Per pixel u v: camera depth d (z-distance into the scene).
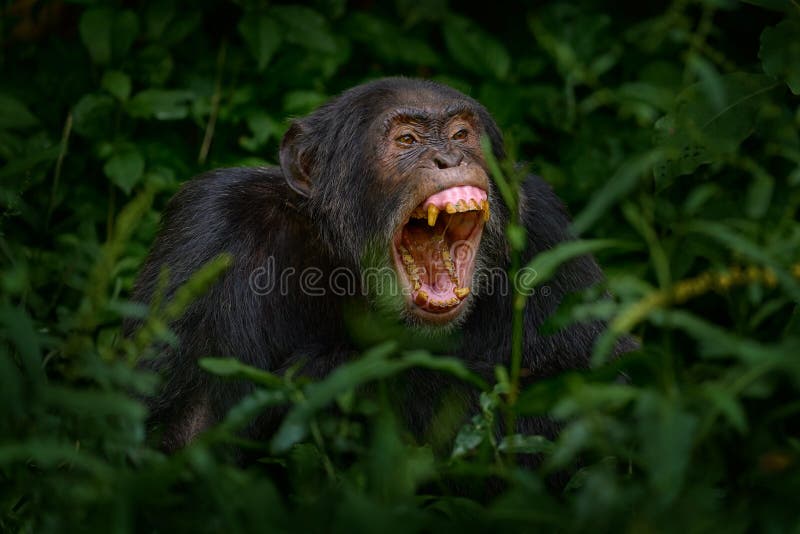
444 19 23.27
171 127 22.30
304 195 16.33
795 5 14.18
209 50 23.06
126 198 20.64
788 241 9.96
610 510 8.45
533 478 8.88
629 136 20.83
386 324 15.67
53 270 17.55
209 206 16.00
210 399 14.78
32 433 9.88
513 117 21.48
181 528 9.22
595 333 15.55
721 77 14.38
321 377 14.66
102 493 9.02
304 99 21.34
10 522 10.88
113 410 8.50
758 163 17.27
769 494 8.91
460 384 14.70
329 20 23.56
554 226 16.42
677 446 7.91
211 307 15.12
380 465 8.88
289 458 11.53
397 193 15.38
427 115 15.62
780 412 9.63
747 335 14.07
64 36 25.06
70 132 21.42
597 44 22.58
